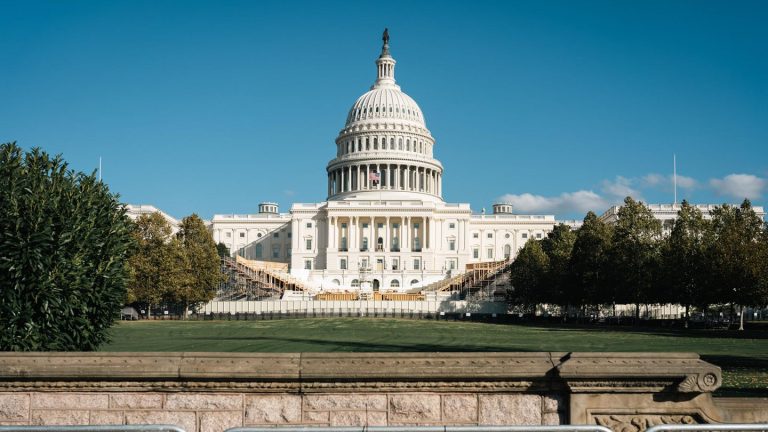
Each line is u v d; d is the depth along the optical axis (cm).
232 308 12700
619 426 1400
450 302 13050
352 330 7419
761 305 7556
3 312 2205
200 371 1429
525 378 1426
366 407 1441
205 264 11231
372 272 19012
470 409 1441
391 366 1429
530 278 11450
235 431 1045
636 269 8925
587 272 9581
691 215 9206
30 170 2373
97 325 2430
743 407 1439
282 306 12788
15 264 2208
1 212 2242
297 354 1453
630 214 9194
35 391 1448
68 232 2311
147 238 10438
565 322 10900
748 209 9062
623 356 1413
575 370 1395
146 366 1432
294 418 1441
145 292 10238
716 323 9394
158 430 1085
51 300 2241
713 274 7656
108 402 1452
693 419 1403
